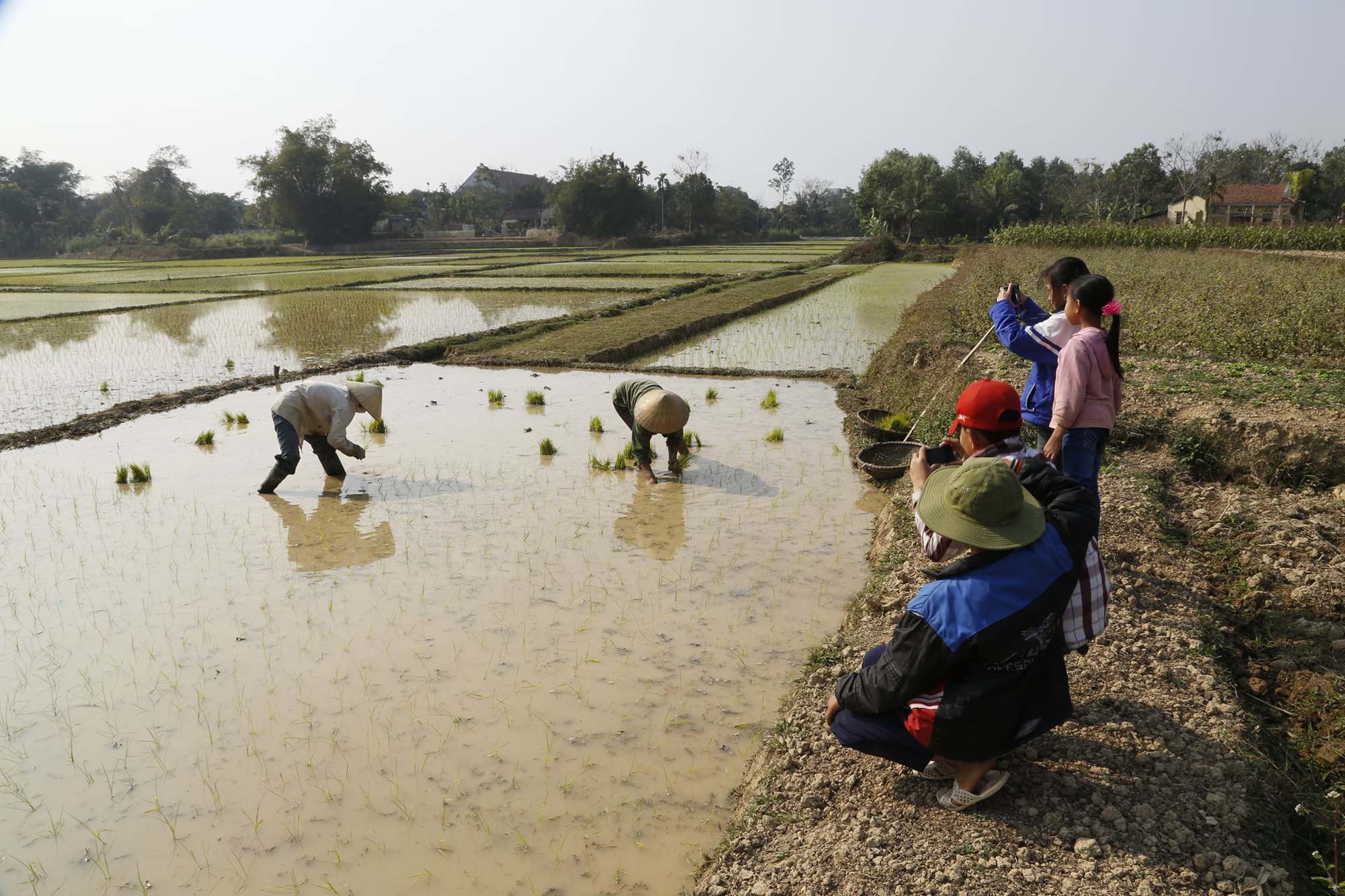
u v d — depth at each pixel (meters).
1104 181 87.06
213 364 15.77
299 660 5.27
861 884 3.09
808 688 4.59
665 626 5.66
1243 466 7.35
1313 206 64.38
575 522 7.57
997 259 34.56
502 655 5.30
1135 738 3.73
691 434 10.39
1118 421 8.14
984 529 2.98
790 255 60.03
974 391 3.39
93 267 59.66
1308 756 3.67
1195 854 3.05
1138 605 4.91
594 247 80.56
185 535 7.38
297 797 4.05
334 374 14.80
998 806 3.40
